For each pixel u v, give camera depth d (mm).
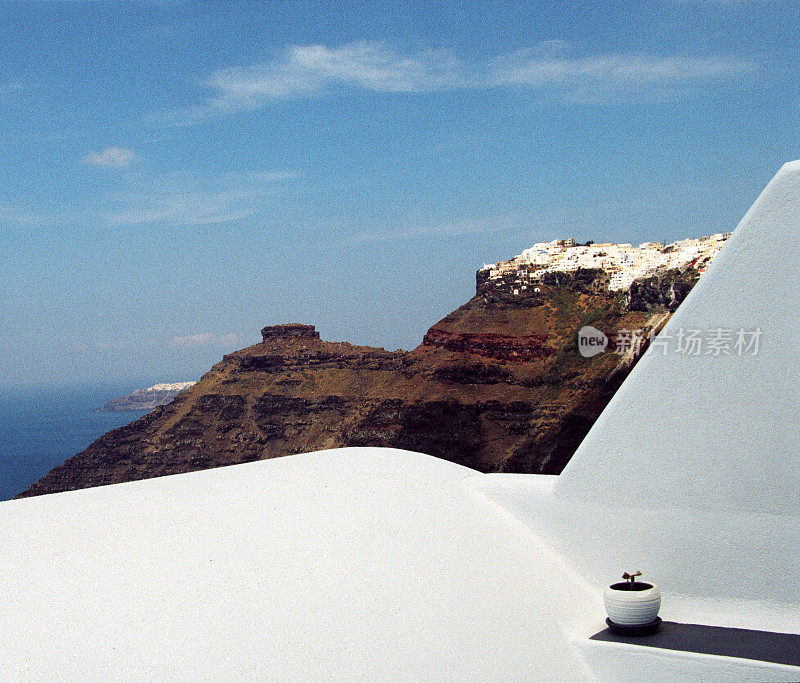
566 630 5352
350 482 7441
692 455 5492
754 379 5184
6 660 4137
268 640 4543
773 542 5258
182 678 4145
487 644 4969
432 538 6133
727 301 5137
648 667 4918
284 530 6000
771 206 4906
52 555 5430
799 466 5152
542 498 6309
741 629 5137
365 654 4590
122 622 4547
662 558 5609
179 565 5285
